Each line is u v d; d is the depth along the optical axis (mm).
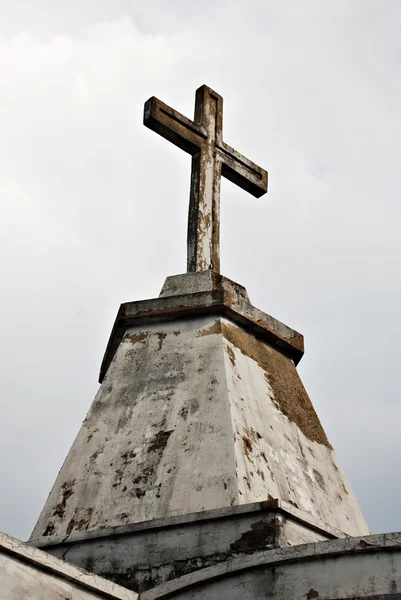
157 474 6664
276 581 5273
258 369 7789
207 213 8961
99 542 6211
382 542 5176
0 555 5000
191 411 7102
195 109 9844
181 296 8062
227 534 5945
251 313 8164
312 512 6754
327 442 7781
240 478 6438
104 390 7586
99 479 6793
